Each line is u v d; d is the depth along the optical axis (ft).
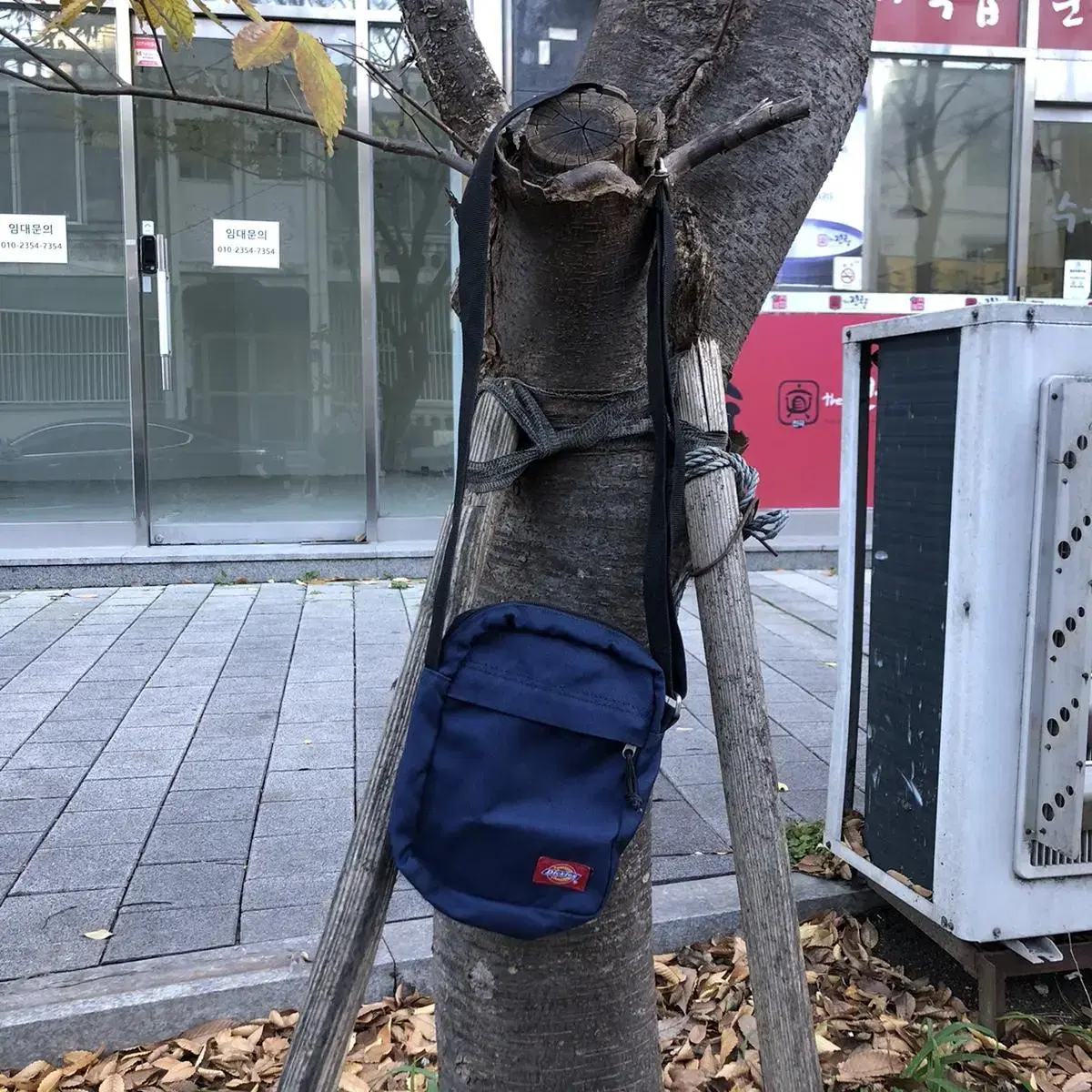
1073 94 26.50
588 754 4.31
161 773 13.19
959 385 8.11
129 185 23.99
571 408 4.89
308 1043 4.46
